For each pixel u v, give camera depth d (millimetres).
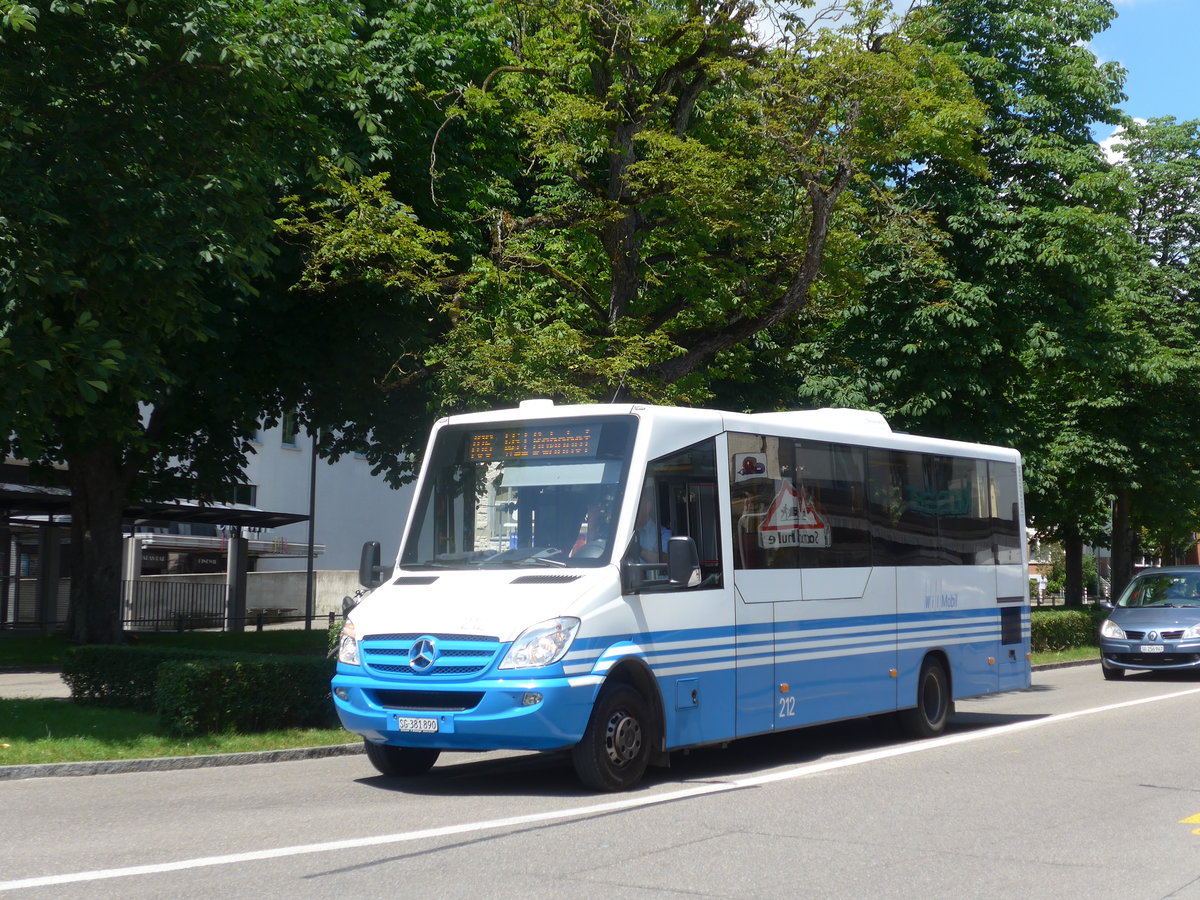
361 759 12391
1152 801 9758
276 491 51969
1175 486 35750
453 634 9797
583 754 9969
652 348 17328
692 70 18500
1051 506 34500
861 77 16844
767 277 19266
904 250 20797
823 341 27219
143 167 13461
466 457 11375
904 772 11312
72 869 7016
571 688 9711
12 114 12430
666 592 10750
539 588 10094
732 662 11406
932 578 14539
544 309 18281
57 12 12578
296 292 20984
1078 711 16797
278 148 15141
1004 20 27531
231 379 21516
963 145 18766
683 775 11273
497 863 7281
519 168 22641
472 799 9750
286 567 52125
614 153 18281
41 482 27828
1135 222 38281
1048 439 33188
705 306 18656
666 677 10641
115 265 12898
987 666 15477
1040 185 26969
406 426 23750
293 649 29469
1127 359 28797
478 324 17688
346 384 22500
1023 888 6887
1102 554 78562
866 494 13617
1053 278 26750
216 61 13445
